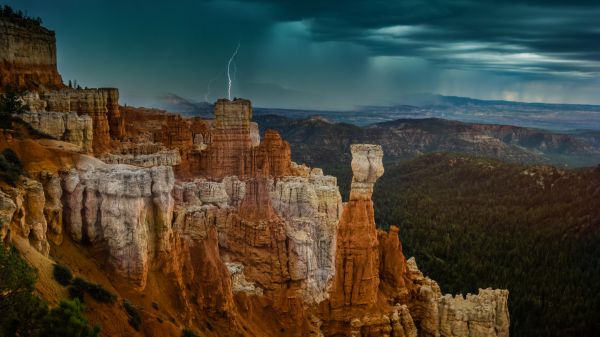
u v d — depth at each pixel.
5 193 47.78
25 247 47.69
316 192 104.69
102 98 91.38
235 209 95.06
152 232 60.03
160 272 60.09
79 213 57.47
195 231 85.12
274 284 88.06
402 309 68.25
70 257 54.72
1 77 86.62
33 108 80.31
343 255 66.81
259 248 89.38
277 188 102.81
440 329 71.88
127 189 57.19
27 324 37.72
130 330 50.16
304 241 92.06
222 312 64.38
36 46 98.12
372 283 67.06
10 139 58.50
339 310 66.69
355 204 67.12
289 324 72.25
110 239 57.12
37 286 45.56
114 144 94.62
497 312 72.19
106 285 54.75
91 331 39.75
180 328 56.16
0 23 88.38
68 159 60.00
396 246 73.44
